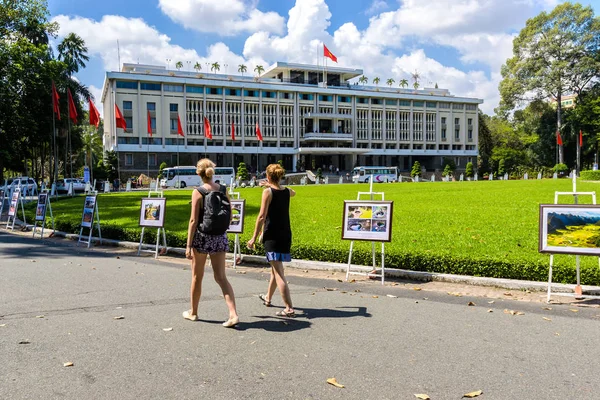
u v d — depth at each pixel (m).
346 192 28.95
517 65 58.62
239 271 8.52
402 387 3.53
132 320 5.24
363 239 7.45
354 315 5.49
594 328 4.98
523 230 10.57
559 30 55.81
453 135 83.38
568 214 6.11
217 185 5.20
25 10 32.31
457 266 7.43
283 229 5.42
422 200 19.42
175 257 10.22
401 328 4.98
